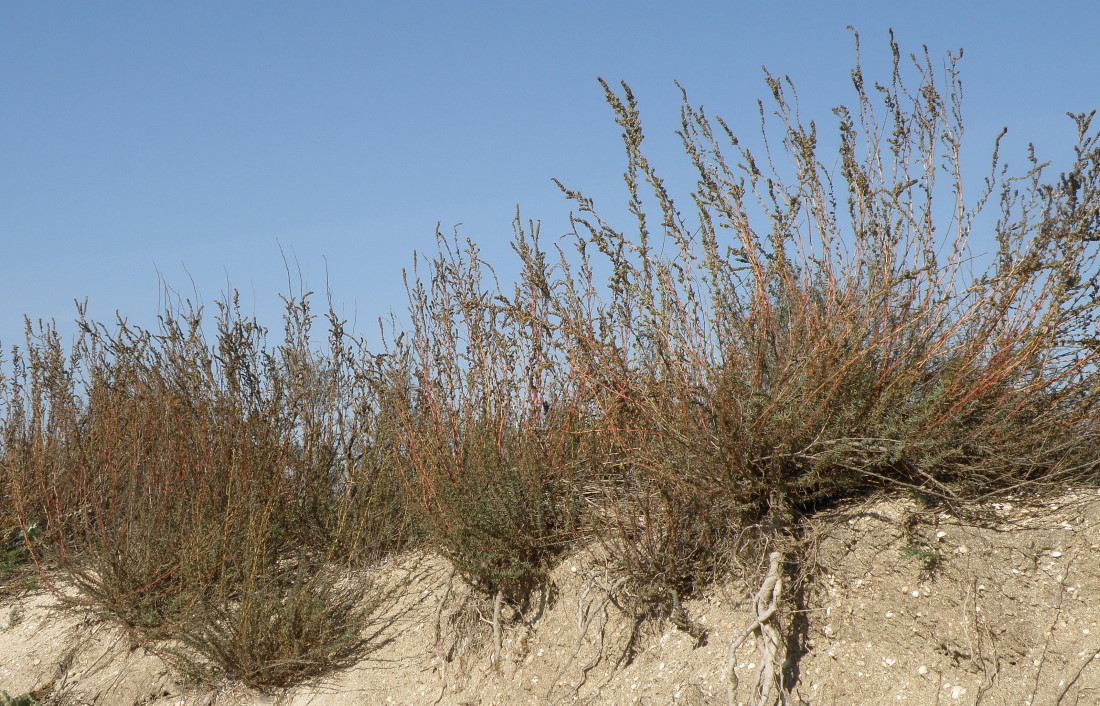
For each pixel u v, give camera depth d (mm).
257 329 7066
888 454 4352
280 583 6328
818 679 4059
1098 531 3932
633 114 4938
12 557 7512
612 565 5043
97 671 6070
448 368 6117
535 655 5027
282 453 6656
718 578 4703
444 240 6402
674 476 4613
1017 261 4609
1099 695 3498
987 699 3707
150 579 6367
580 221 5055
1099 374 4305
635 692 4477
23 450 7906
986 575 3998
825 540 4414
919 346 4688
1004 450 4352
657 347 4812
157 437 6922
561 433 5574
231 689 5652
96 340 7410
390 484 6586
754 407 4508
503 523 5344
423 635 5586
